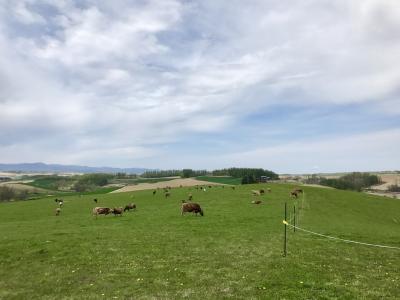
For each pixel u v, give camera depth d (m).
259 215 52.12
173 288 20.59
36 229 44.53
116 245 31.69
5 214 70.94
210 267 24.33
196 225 43.34
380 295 18.92
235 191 92.31
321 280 21.20
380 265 25.38
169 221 47.75
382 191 197.62
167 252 28.83
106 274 23.61
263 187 102.44
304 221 48.09
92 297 19.69
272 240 33.22
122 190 140.38
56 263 26.84
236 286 20.44
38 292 21.11
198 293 19.58
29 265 26.78
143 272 23.69
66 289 21.36
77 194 141.88
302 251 28.80
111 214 60.31
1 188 173.12
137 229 41.19
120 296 19.66
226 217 50.41
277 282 20.84
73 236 36.38
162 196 90.56
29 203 92.38
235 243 31.91
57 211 68.38
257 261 25.58
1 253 30.31
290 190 94.12
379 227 50.06
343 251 29.39
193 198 81.44
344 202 80.81
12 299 20.20
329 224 46.81
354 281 21.17
